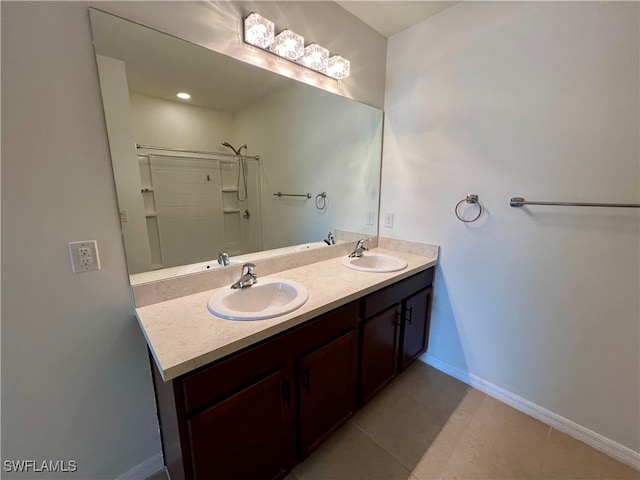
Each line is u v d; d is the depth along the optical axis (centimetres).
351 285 145
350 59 179
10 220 89
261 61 141
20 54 85
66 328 103
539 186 146
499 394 176
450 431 154
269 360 106
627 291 128
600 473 131
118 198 109
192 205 135
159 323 105
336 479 129
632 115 118
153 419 129
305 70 160
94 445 116
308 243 188
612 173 125
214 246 145
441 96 176
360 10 170
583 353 143
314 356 122
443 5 164
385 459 138
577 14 126
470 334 185
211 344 91
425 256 199
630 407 133
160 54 113
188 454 91
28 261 93
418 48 183
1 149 85
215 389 92
